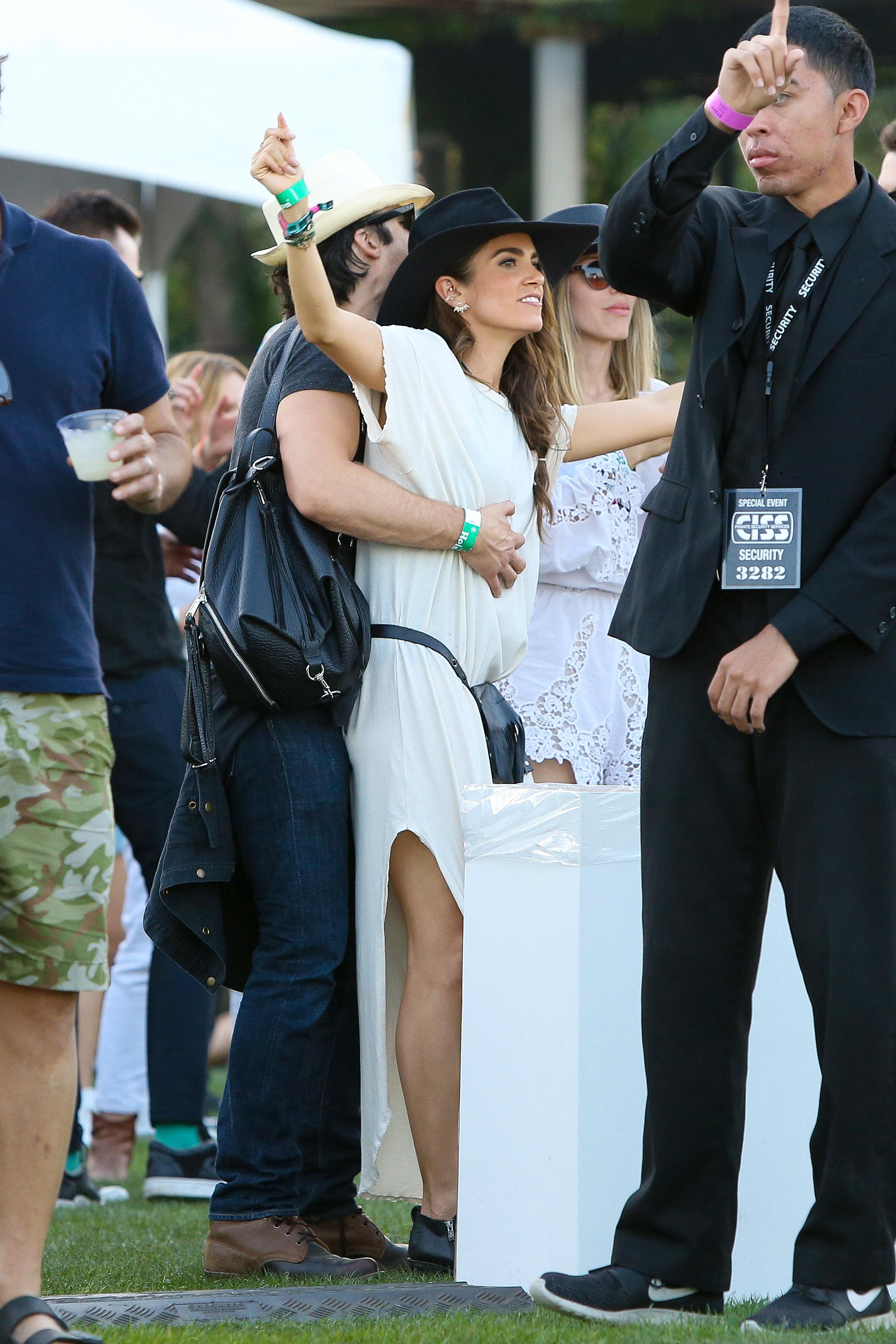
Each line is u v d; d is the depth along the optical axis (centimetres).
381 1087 1175
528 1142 1061
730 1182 959
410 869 1195
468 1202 1095
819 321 920
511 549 1223
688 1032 948
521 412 1273
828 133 912
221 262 4697
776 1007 1116
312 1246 1162
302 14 4684
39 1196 907
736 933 950
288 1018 1156
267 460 1199
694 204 915
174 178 2164
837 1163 902
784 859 930
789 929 1070
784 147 912
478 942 1096
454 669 1207
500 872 1084
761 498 921
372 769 1191
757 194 985
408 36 4672
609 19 4603
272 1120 1158
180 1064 1695
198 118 2175
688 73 5009
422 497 1201
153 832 1652
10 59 2034
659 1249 959
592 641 1438
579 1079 1038
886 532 905
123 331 988
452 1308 1034
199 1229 1445
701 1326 916
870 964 895
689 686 948
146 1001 1833
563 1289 952
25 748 915
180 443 1138
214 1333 936
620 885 1061
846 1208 902
